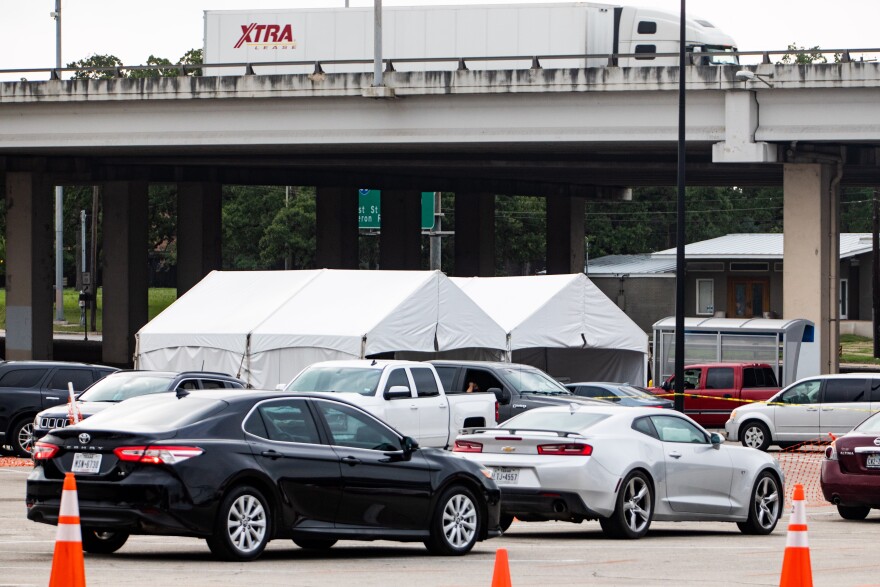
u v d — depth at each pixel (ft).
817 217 305.32
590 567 97.30
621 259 572.51
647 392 252.62
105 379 173.99
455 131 312.71
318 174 479.00
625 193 559.38
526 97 306.14
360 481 97.30
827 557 107.96
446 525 102.53
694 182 512.22
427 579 86.99
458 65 309.01
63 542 64.03
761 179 480.64
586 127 303.27
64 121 344.69
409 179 499.92
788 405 235.61
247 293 244.63
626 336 254.68
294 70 348.38
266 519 93.09
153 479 88.28
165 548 102.89
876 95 281.13
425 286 224.12
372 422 100.63
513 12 329.31
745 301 527.40
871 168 379.96
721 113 294.25
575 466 115.55
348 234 492.54
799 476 197.77
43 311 398.83
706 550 111.24
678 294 230.07
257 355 225.15
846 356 497.46
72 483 64.80
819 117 286.05
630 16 330.75
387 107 316.81
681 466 122.42
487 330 232.73
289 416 96.17
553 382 199.52
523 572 93.35
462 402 181.98
